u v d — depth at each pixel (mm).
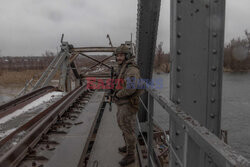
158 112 18234
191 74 1279
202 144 800
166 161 5992
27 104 5676
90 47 10039
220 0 1222
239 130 15945
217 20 1236
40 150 2789
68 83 9703
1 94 25188
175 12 1244
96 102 5902
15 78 35375
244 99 24219
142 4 2412
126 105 2463
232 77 49281
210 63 1270
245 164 568
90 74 10672
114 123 4484
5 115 4555
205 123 1301
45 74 7906
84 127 3744
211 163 1090
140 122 3576
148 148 2180
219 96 1285
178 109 1157
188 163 1075
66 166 2389
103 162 2859
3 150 2840
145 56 2910
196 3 1233
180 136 1296
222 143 714
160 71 62531
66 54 9258
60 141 3100
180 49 1262
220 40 1248
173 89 1299
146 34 2680
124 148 3102
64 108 4676
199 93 1292
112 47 10000
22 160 2508
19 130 3348
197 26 1248
